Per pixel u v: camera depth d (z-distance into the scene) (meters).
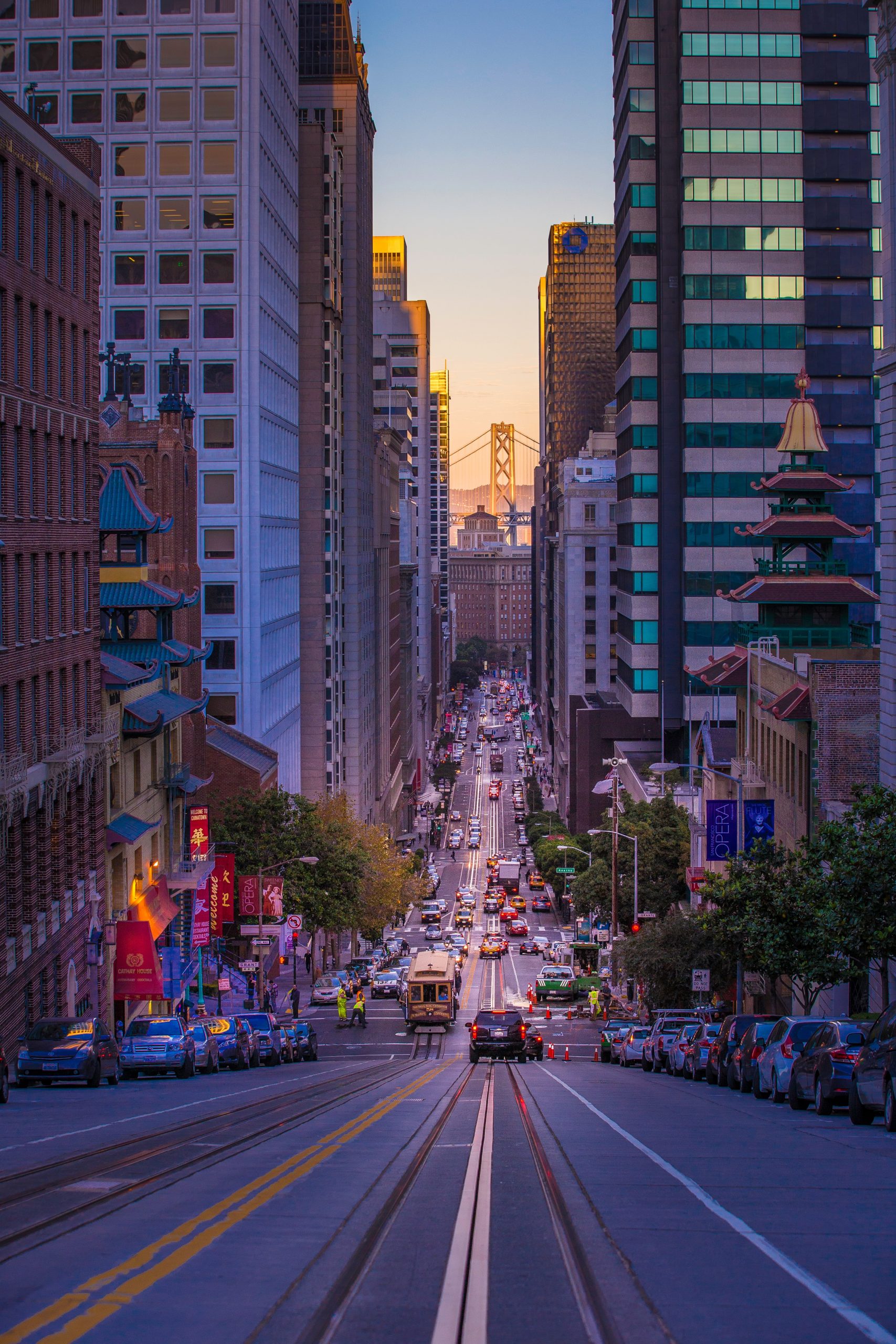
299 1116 33.22
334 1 188.50
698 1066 57.69
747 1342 11.30
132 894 76.75
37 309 60.03
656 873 119.06
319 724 160.25
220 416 124.19
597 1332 11.84
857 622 134.38
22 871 57.38
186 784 88.69
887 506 65.12
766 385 145.25
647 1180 20.28
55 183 62.31
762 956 59.97
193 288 123.88
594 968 139.62
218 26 122.69
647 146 150.25
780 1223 16.50
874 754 75.25
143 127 123.69
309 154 159.38
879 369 64.88
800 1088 37.31
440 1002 105.31
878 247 144.75
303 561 160.00
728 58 144.38
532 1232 16.28
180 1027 54.91
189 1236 16.00
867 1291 13.04
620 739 165.25
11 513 56.38
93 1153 24.72
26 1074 46.97
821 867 60.69
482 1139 27.31
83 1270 14.27
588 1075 61.56
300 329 159.50
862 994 69.00
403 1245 15.55
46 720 61.31
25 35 124.12
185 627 100.00
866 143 144.62
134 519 81.00
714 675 109.31
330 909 112.88
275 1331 11.91
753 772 94.12
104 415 98.69
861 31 144.50
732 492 145.88
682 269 146.12
